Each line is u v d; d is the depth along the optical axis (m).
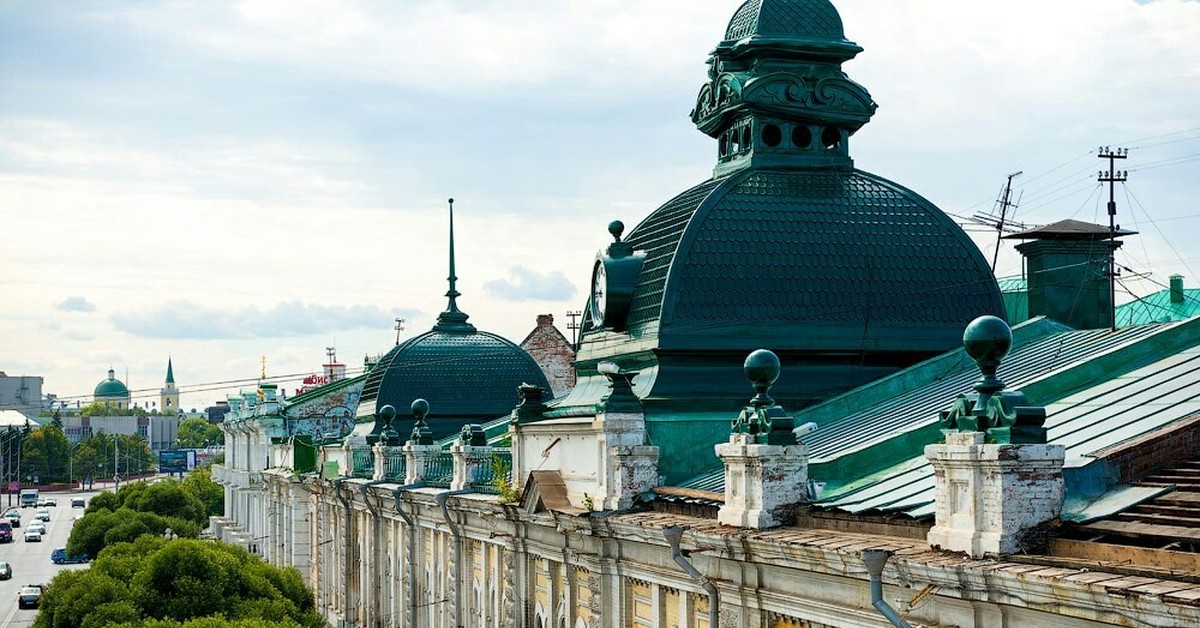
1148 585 17.38
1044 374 31.67
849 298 39.19
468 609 50.84
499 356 71.75
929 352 39.16
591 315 42.97
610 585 35.34
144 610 60.97
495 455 47.69
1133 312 55.34
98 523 131.00
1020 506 20.89
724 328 37.97
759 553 26.41
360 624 70.19
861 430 34.00
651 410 36.81
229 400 142.00
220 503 152.12
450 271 75.19
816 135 41.69
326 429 102.75
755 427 28.30
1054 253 45.84
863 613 23.77
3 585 117.12
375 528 65.38
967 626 20.77
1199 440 23.52
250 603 62.44
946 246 40.44
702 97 43.88
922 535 23.50
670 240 39.91
